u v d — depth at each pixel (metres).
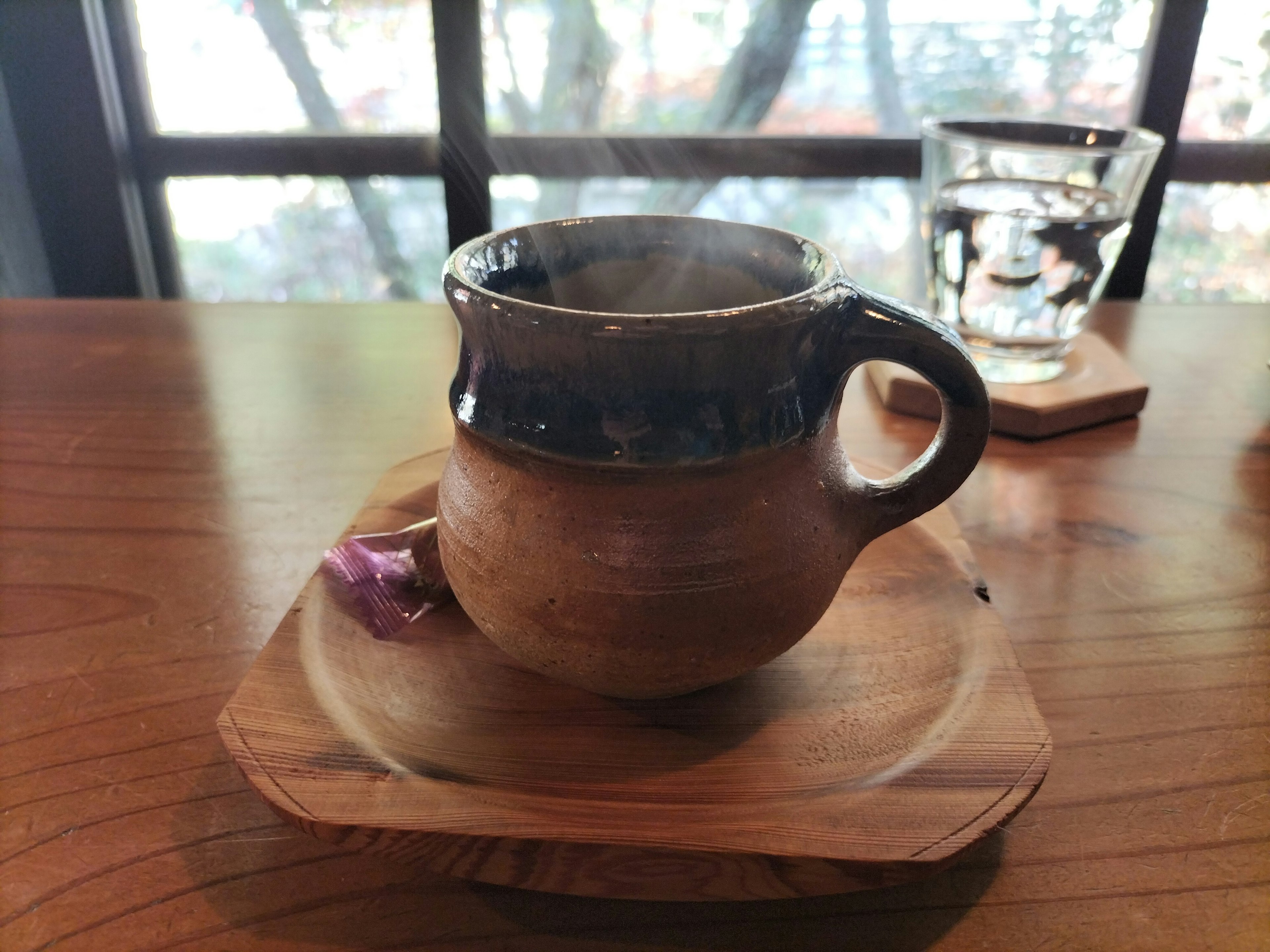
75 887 0.17
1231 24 0.65
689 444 0.16
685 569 0.17
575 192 0.71
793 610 0.18
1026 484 0.31
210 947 0.16
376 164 0.72
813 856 0.15
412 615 0.22
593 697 0.20
